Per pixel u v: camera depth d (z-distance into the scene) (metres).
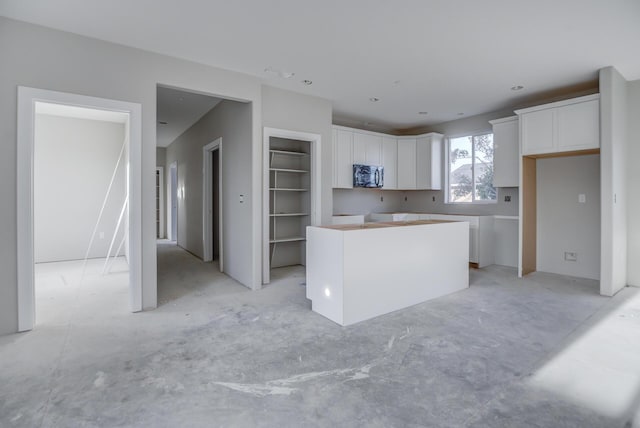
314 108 4.80
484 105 5.27
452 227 3.95
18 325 2.78
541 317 3.15
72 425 1.66
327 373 2.16
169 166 9.04
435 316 3.18
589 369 2.21
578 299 3.70
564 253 4.86
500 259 5.59
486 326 2.93
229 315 3.20
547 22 2.79
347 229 3.11
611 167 3.76
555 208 4.93
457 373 2.17
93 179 6.17
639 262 4.15
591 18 2.72
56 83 2.89
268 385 2.03
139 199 3.28
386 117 6.04
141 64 3.29
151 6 2.56
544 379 2.10
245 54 3.43
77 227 6.05
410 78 4.11
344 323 2.95
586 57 3.50
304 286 4.28
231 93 3.87
